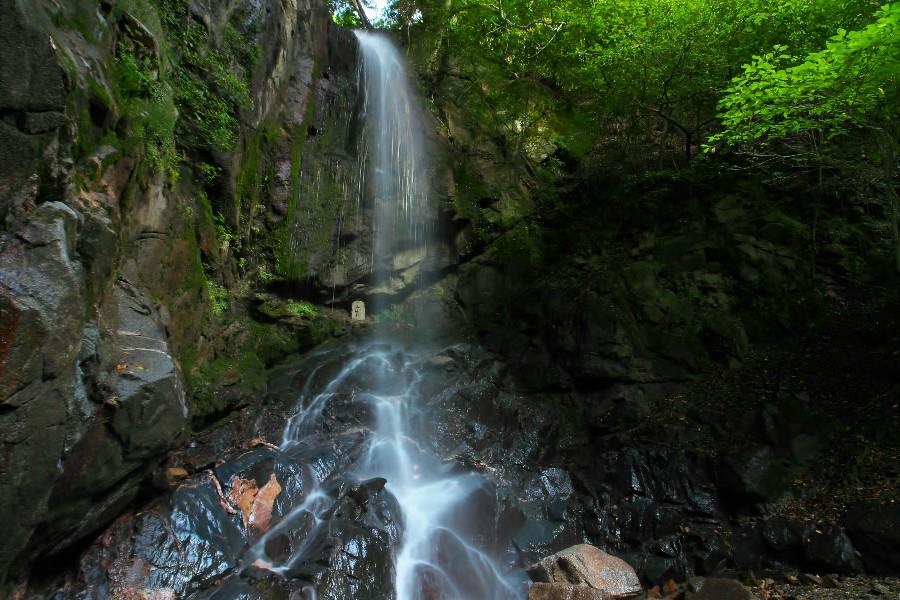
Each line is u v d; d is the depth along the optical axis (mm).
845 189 11141
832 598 5297
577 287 10398
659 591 6211
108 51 4824
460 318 11117
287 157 9414
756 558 6555
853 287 9914
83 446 3824
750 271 10117
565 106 14688
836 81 7000
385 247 10719
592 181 12898
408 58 13023
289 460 6223
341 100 10867
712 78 11312
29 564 3893
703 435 8188
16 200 3094
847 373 8344
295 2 9695
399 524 6000
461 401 8914
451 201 11570
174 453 6160
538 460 8328
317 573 4719
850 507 6480
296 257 9570
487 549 6504
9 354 2840
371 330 10328
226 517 5188
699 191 11477
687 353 9484
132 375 4312
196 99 7051
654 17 10844
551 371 9570
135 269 5270
